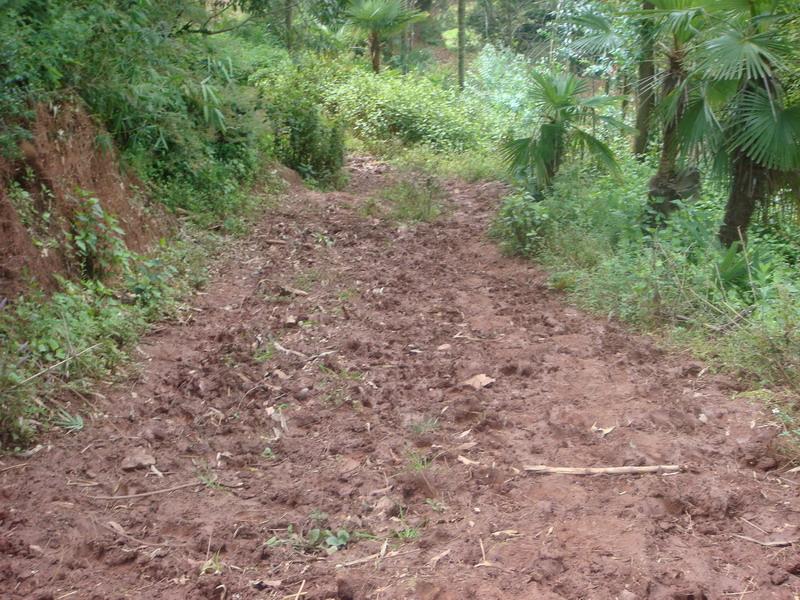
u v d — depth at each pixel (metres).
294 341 5.68
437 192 11.10
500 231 8.62
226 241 8.08
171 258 6.89
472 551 3.11
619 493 3.56
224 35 13.04
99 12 7.03
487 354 5.41
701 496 3.47
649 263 6.25
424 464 3.87
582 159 9.27
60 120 6.24
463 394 4.78
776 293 5.54
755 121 6.29
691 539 3.20
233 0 10.61
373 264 7.82
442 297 6.80
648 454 3.92
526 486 3.64
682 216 7.00
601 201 8.09
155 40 7.78
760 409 4.40
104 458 3.99
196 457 4.05
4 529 3.33
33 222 5.46
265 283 6.98
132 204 7.07
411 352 5.49
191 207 8.30
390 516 3.45
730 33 6.29
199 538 3.26
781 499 3.48
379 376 5.04
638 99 11.55
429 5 31.64
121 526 3.41
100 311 5.38
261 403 4.68
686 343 5.42
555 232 7.83
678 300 5.86
